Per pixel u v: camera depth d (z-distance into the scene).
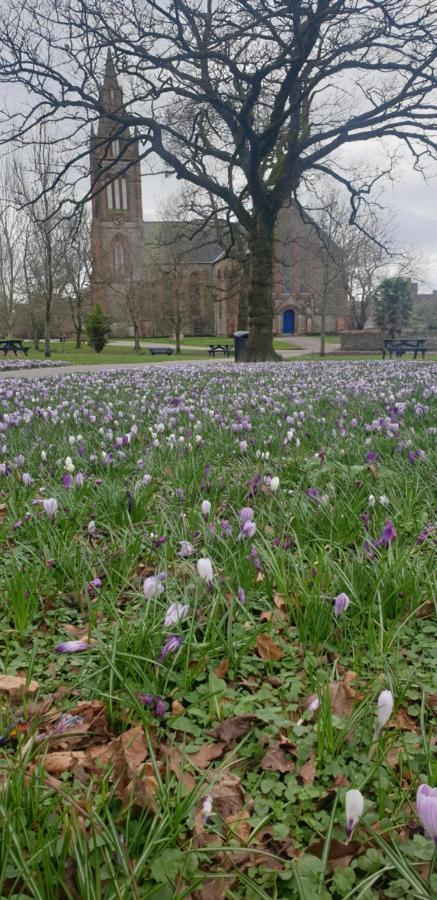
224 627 3.07
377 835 1.78
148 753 2.22
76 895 1.64
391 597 3.22
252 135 27.42
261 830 1.93
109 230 88.88
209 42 24.80
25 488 5.09
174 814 1.85
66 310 75.19
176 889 1.63
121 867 1.67
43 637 3.12
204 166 33.22
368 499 4.41
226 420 7.80
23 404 10.23
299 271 85.38
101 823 1.75
